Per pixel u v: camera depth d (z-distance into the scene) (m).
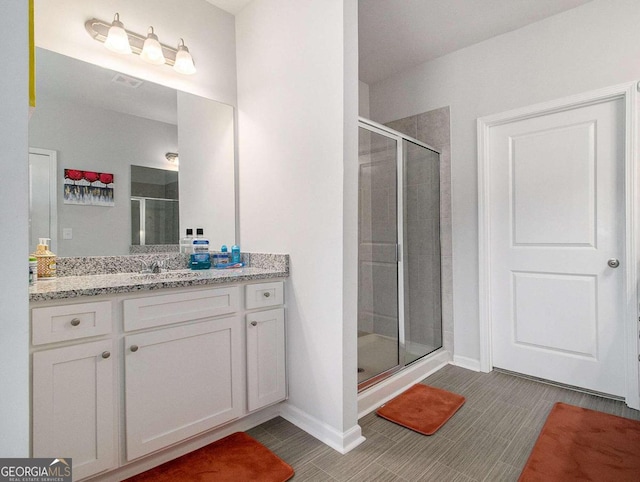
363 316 2.30
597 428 1.80
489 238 2.67
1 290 0.48
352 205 1.71
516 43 2.51
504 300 2.62
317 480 1.43
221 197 2.26
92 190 1.78
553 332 2.40
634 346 2.05
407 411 2.00
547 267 2.42
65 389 1.22
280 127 2.00
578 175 2.30
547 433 1.76
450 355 2.86
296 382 1.90
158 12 2.00
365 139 2.30
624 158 2.11
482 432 1.79
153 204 1.99
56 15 1.67
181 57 2.01
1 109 0.48
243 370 1.76
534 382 2.44
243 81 2.29
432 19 2.40
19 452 0.49
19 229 0.49
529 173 2.49
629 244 2.07
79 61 1.74
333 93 1.69
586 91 2.22
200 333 1.58
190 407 1.55
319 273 1.77
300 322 1.88
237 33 2.34
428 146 2.83
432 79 2.96
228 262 2.15
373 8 2.28
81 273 1.72
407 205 2.65
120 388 1.36
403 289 2.55
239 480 1.40
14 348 0.49
